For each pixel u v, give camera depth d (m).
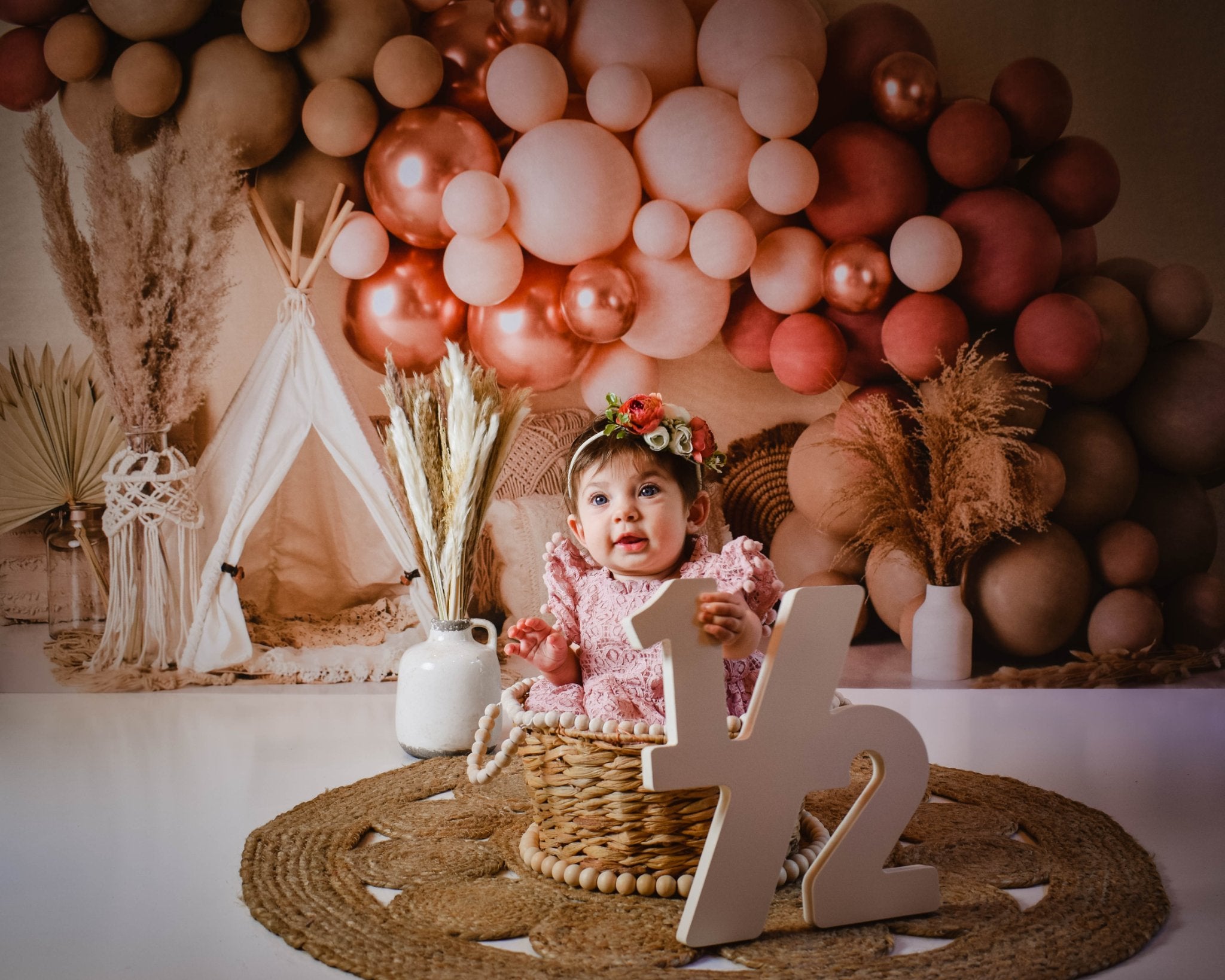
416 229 3.44
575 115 3.42
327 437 3.39
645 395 1.90
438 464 2.48
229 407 3.40
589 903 1.68
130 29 3.35
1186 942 1.54
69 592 3.42
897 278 3.40
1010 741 2.67
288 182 3.42
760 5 3.32
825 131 3.42
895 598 3.46
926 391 3.44
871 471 3.38
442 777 2.32
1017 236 3.36
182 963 1.51
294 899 1.70
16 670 3.34
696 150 3.35
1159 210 3.42
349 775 2.42
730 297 3.48
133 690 3.28
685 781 1.47
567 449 3.51
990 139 3.35
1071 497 3.42
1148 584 3.44
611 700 1.83
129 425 3.34
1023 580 3.36
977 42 3.43
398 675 2.53
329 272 3.48
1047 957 1.46
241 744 2.69
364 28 3.37
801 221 3.43
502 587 3.46
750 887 1.53
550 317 3.44
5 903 1.74
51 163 3.31
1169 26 3.41
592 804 1.72
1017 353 3.42
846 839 1.58
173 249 3.33
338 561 3.61
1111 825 2.01
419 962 1.47
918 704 3.06
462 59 3.39
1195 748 2.60
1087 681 3.30
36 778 2.42
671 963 1.47
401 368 3.50
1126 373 3.41
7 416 3.40
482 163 3.41
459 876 1.79
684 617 1.48
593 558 2.04
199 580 3.37
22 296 3.41
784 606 1.56
